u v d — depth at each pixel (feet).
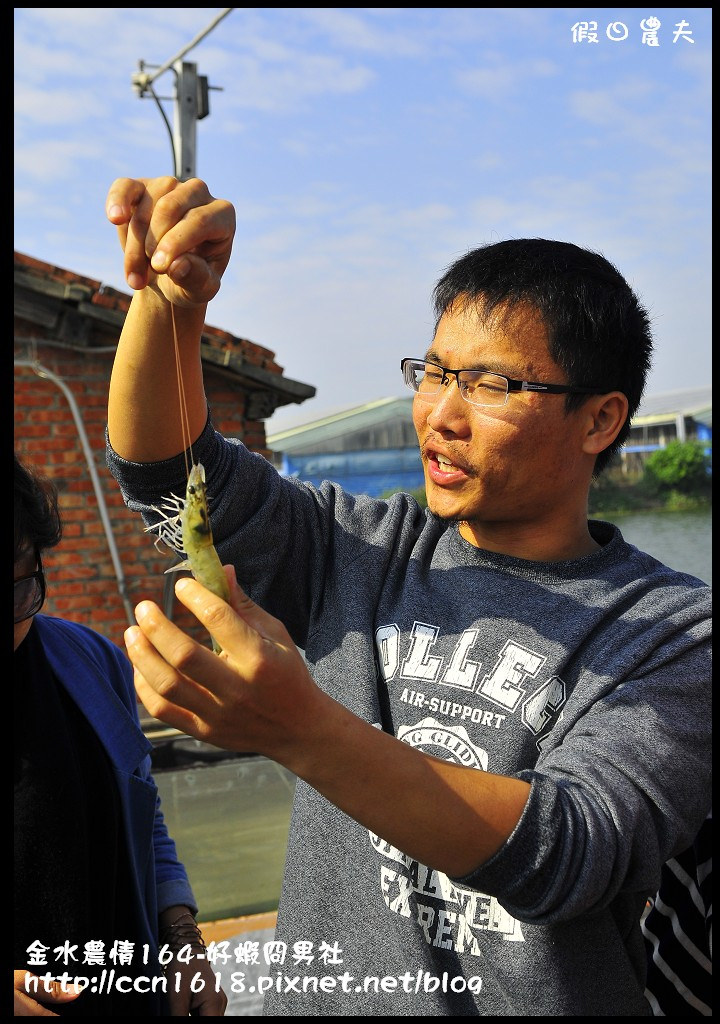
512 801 3.84
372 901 4.82
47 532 5.94
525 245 5.07
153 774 21.35
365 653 5.20
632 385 5.24
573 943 4.46
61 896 5.68
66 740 6.03
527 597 5.10
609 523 5.71
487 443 4.88
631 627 4.83
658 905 5.95
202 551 3.73
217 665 3.31
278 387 26.27
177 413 4.98
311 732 3.51
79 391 25.22
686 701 4.57
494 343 4.86
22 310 24.04
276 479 5.63
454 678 4.97
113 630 25.27
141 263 4.43
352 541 5.71
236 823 18.66
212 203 4.44
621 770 4.19
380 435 61.98
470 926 4.57
